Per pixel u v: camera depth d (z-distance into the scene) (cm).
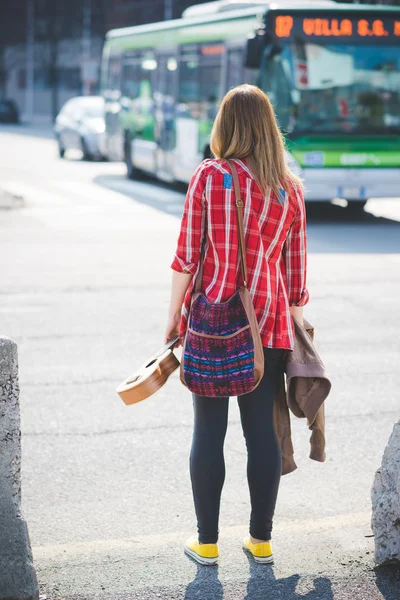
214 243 500
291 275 527
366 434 789
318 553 559
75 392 896
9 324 1157
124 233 1931
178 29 2627
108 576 530
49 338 1094
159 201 2508
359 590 514
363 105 2077
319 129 2058
